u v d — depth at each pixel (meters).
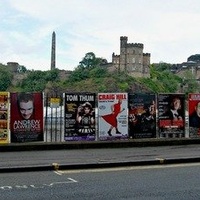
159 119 18.75
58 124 18.47
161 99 18.77
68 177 11.76
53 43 186.38
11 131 16.72
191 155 15.38
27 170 12.69
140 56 181.50
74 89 157.75
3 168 12.45
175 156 15.11
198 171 12.87
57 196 9.31
